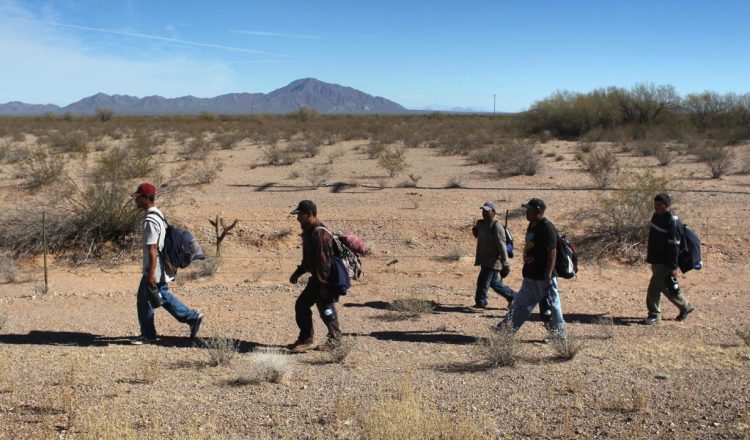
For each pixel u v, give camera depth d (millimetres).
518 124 55719
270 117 98438
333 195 18719
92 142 41062
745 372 6180
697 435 4812
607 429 4941
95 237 13039
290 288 10070
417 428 4809
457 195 18359
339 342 6934
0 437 4762
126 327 8039
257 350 7098
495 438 4789
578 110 52281
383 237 13719
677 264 7887
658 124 50812
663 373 6195
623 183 14914
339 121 83812
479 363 6602
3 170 23703
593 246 12734
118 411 5258
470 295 9812
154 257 7066
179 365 6523
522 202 17078
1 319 8055
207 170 22797
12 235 12688
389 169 23172
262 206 16812
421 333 7836
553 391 5750
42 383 5934
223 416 5195
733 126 46656
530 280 7176
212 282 10836
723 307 8930
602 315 8602
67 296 9695
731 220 14422
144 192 7141
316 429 4945
